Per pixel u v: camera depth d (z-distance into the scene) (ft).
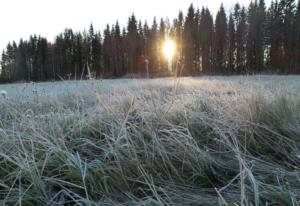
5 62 190.29
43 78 164.45
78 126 8.66
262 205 5.12
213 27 169.37
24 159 6.08
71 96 15.46
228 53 166.20
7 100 11.82
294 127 8.13
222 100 11.83
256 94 10.06
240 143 7.72
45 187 5.72
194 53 170.71
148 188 6.04
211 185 6.28
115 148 6.84
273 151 7.52
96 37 184.75
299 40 143.43
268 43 152.66
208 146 7.86
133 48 179.22
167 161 6.76
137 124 8.75
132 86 23.22
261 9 156.15
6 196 5.37
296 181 5.79
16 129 8.12
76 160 6.20
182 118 9.07
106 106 9.47
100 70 175.52
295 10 147.54
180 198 5.52
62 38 177.37
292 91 12.57
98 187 5.96
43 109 12.26
